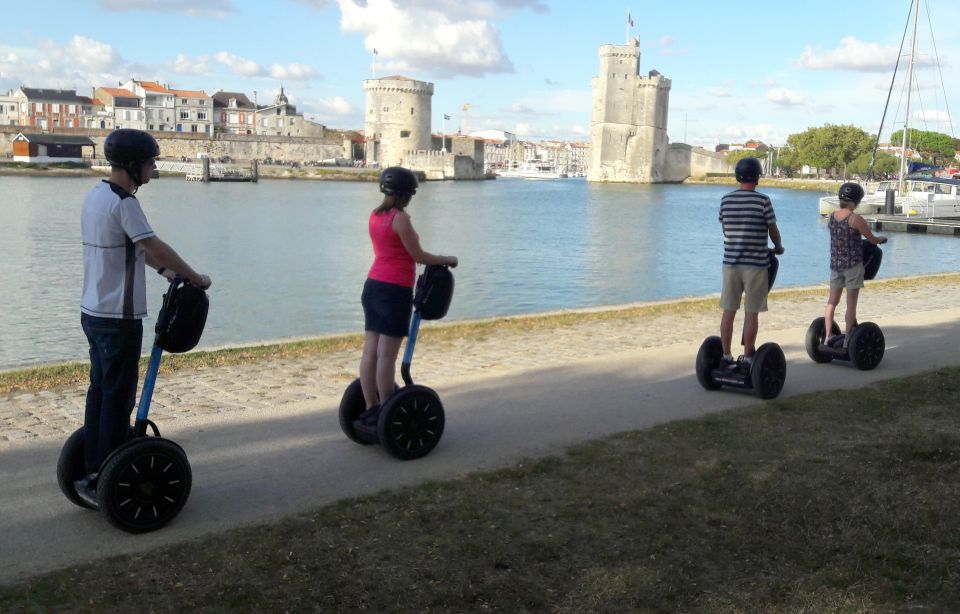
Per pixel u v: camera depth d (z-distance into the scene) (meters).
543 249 40.72
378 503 4.92
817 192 135.25
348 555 4.21
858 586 3.92
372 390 5.83
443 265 5.71
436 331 11.43
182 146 132.50
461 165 154.75
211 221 52.84
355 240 42.03
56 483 5.21
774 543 4.41
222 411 7.02
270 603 3.71
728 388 7.91
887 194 51.62
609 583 3.94
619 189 137.38
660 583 3.95
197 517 4.69
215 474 5.42
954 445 6.09
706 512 4.83
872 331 8.78
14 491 5.07
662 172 166.50
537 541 4.41
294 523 4.60
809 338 9.13
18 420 6.71
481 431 6.48
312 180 127.94
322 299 23.78
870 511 4.82
